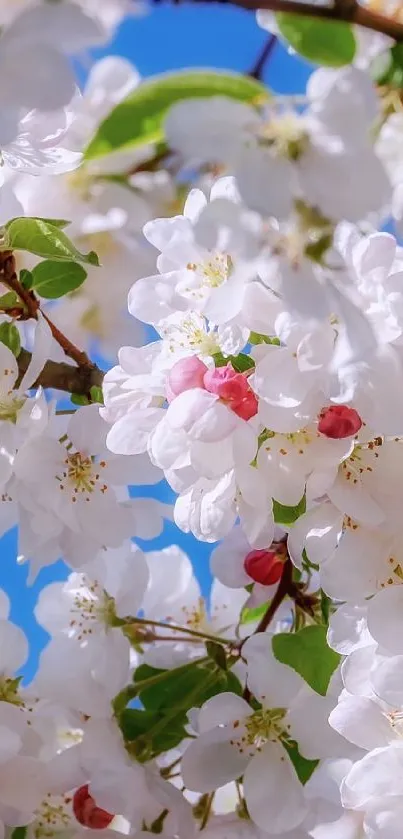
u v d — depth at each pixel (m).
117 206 0.49
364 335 0.36
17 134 0.38
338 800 0.46
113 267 0.51
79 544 0.47
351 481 0.42
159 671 0.52
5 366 0.45
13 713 0.48
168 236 0.42
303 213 0.35
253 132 0.34
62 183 0.49
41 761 0.47
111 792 0.46
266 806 0.46
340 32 0.35
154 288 0.42
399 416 0.39
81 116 0.44
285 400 0.39
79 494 0.46
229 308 0.40
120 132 0.35
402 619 0.42
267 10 0.32
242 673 0.50
